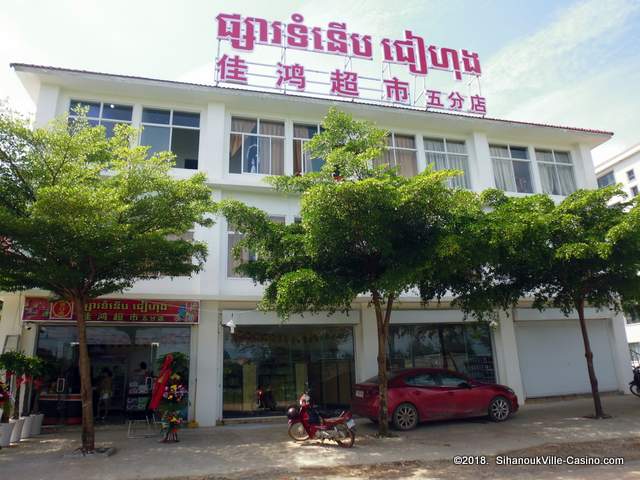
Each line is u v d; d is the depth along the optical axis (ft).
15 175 27.35
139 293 38.63
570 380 50.60
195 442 31.04
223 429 36.86
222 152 44.57
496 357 48.91
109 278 29.86
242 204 31.71
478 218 30.96
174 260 29.50
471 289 37.68
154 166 30.09
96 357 38.93
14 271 26.96
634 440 29.14
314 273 27.12
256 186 43.93
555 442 28.84
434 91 53.11
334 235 27.96
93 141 28.78
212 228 41.73
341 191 26.27
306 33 49.62
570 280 37.70
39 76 40.91
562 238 34.50
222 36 47.21
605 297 39.65
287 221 44.96
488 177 52.47
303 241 29.48
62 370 37.91
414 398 34.09
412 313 46.44
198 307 40.06
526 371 49.47
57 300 34.86
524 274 38.83
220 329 41.19
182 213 29.12
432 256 27.09
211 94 44.52
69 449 29.07
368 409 34.12
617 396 50.21
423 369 36.42
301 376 42.65
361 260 32.01
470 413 35.58
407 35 53.52
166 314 39.11
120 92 43.45
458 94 53.93
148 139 43.98
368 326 44.86
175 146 44.47
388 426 33.73
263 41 48.08
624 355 52.65
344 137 33.47
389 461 24.89
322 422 29.58
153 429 36.29
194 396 38.86
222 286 41.55
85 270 27.76
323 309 37.96
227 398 40.14
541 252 32.86
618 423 34.55
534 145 56.70
